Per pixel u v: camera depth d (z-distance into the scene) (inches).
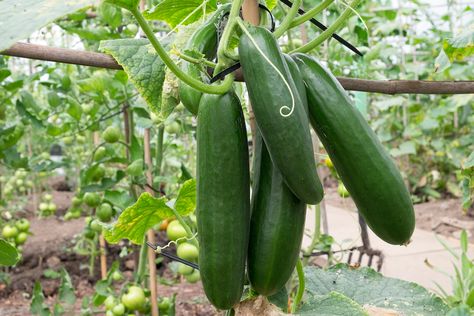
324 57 161.6
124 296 125.1
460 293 124.8
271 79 43.8
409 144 332.8
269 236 48.7
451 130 369.1
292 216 49.1
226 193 46.6
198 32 53.5
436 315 73.5
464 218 285.3
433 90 65.1
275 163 44.7
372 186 46.9
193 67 51.1
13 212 250.7
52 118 196.2
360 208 48.7
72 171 371.6
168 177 136.9
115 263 135.9
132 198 130.5
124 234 73.5
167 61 42.9
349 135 47.2
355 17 159.8
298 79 47.5
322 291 80.2
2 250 94.3
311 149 44.1
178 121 142.0
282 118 43.1
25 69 278.5
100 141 229.3
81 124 171.3
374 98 365.7
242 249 47.6
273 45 45.6
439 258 217.3
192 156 185.8
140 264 132.9
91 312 144.6
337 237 245.3
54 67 149.3
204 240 47.1
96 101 142.3
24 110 147.2
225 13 55.1
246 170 48.1
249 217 48.7
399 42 296.4
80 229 276.2
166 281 163.3
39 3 37.6
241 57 45.8
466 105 347.6
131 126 149.3
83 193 144.6
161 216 73.3
